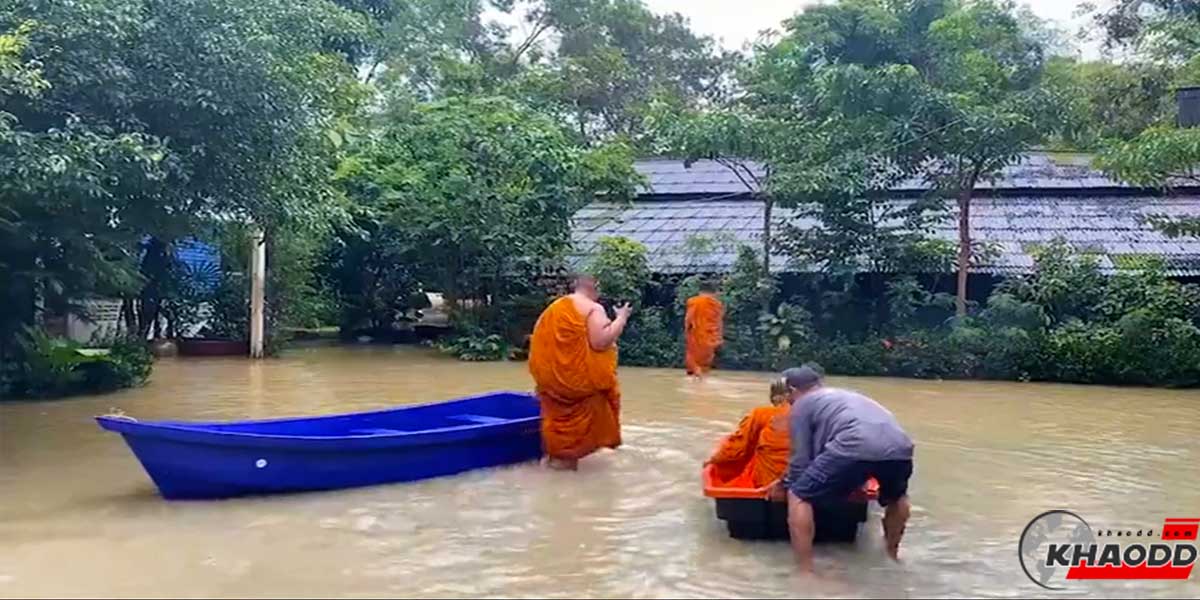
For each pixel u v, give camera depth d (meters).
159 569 6.68
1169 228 18.30
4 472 9.51
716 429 12.04
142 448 8.09
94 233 13.20
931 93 18.67
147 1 11.54
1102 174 22.05
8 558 6.90
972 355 17.94
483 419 10.54
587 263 21.59
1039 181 22.62
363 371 18.39
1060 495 8.93
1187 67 22.55
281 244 21.02
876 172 19.47
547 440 9.73
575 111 32.34
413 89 29.12
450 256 22.36
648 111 22.81
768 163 20.55
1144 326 17.33
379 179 21.81
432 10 31.45
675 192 24.52
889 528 7.05
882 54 21.36
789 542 7.38
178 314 21.83
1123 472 9.91
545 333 9.70
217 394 15.08
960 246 19.31
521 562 6.88
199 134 12.07
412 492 8.83
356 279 25.06
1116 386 17.20
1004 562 7.01
